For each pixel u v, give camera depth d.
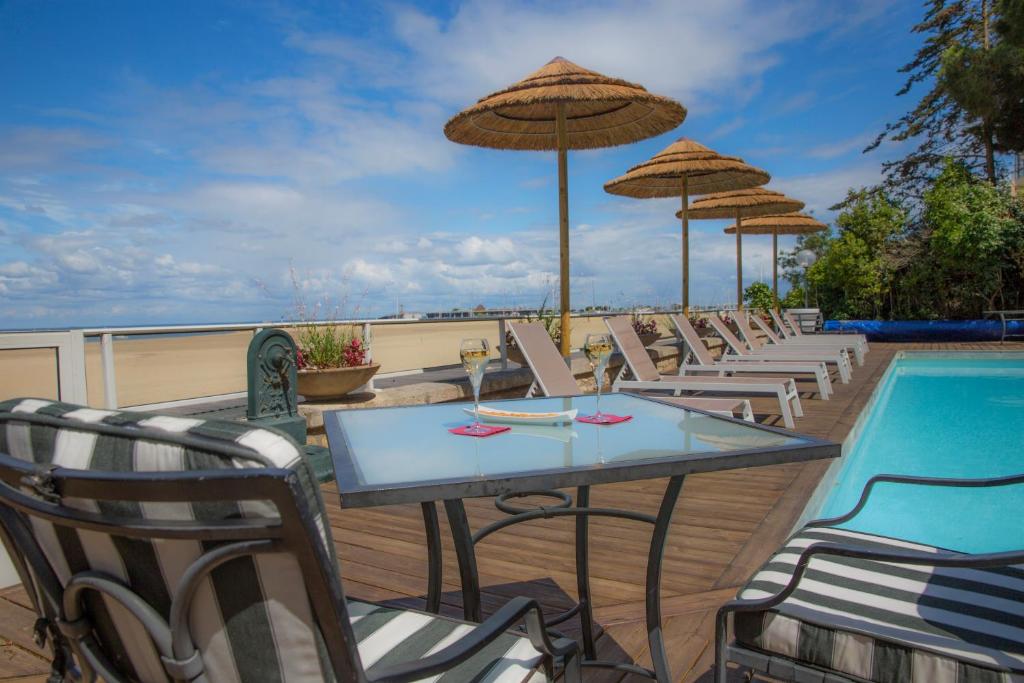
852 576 1.51
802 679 1.30
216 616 0.75
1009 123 17.55
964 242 15.87
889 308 18.23
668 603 2.33
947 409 8.01
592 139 6.93
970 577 1.49
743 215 12.74
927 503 4.29
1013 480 1.69
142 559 0.76
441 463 1.42
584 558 2.01
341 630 0.73
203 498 0.67
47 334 2.96
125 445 0.73
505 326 7.36
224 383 4.61
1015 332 15.35
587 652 1.98
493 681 1.09
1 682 1.91
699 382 5.83
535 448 1.58
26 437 0.81
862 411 6.52
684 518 3.34
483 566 2.75
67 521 0.76
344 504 1.17
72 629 0.88
